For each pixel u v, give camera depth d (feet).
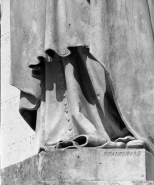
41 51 31.04
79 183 29.19
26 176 30.81
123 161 29.66
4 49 41.88
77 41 30.63
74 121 30.78
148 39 30.94
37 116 32.53
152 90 30.63
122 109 30.30
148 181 29.09
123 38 30.68
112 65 30.40
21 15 32.76
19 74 32.50
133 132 30.22
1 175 32.30
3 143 40.83
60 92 31.63
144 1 31.22
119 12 30.83
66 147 30.07
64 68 31.32
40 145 31.53
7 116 41.04
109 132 30.91
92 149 29.81
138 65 30.68
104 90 30.91
